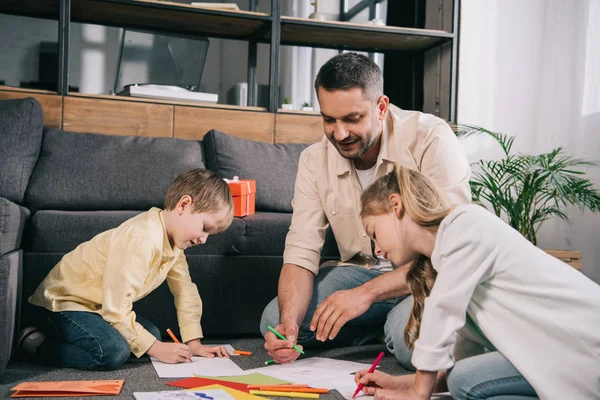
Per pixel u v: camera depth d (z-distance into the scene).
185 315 1.78
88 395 1.32
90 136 2.50
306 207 1.86
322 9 3.61
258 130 2.93
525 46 3.44
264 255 2.14
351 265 1.92
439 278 1.17
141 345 1.63
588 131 3.05
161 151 2.53
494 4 3.47
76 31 3.17
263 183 2.62
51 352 1.63
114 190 2.37
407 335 1.36
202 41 3.23
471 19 3.45
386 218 1.26
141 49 3.15
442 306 1.15
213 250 2.09
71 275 1.68
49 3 2.93
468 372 1.19
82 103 2.70
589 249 3.06
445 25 3.32
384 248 1.28
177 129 2.82
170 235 1.69
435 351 1.15
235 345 1.98
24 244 1.98
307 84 3.54
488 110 3.46
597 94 3.03
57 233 1.94
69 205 2.31
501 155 3.45
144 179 2.43
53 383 1.40
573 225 3.15
